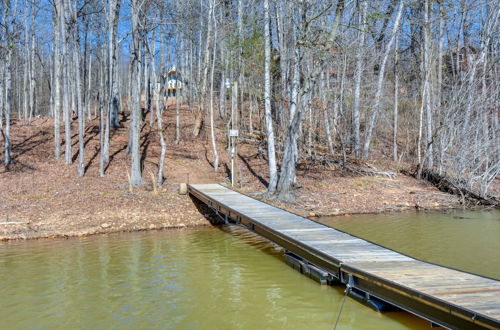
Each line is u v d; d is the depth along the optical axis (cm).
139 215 1471
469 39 2483
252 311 676
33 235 1259
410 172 2255
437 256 1003
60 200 1562
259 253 1072
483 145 1941
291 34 2108
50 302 726
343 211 1622
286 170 1675
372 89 2695
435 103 2450
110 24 2139
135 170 1802
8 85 2144
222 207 1282
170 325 625
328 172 2161
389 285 589
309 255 824
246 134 2767
